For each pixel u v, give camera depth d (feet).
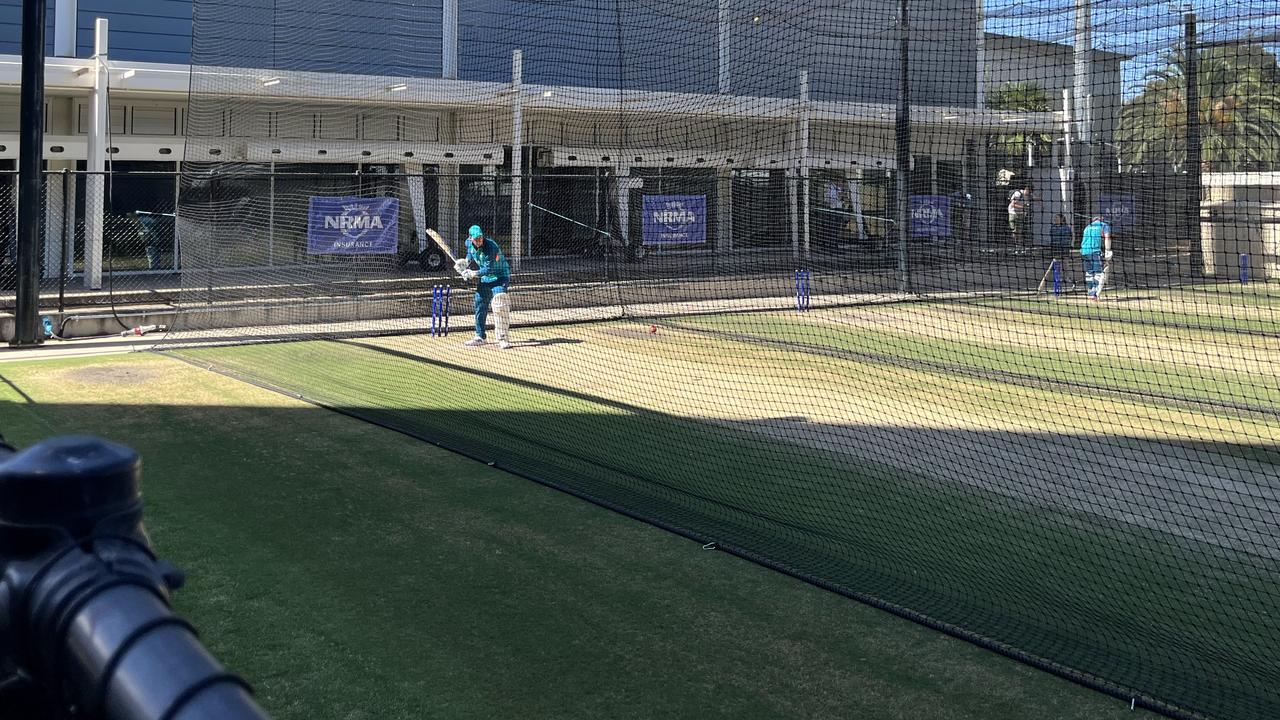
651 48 66.23
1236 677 13.26
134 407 30.12
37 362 37.86
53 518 3.28
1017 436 27.81
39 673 3.33
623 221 64.80
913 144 63.77
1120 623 15.19
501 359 40.73
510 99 66.39
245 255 52.26
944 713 12.54
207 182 50.39
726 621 15.33
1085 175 56.65
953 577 17.06
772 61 63.10
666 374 37.50
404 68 67.46
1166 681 13.19
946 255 64.75
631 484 22.57
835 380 36.55
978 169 62.59
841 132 65.82
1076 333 50.62
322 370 37.29
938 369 39.40
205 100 55.06
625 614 15.57
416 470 23.71
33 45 40.81
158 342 43.88
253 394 32.40
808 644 14.53
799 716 12.46
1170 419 30.50
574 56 67.51
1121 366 40.65
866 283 67.92
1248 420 30.42
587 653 14.20
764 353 42.93
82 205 61.52
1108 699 12.88
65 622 3.07
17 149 59.11
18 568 3.28
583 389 34.14
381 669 13.65
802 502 21.33
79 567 3.18
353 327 50.03
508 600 16.08
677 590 16.55
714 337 48.29
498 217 70.90
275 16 62.75
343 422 28.58
